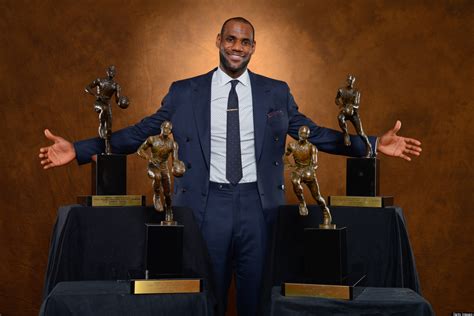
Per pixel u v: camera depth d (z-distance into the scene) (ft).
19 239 13.41
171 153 7.75
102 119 9.03
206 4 13.66
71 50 13.47
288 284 7.30
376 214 8.20
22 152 13.41
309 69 13.66
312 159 7.66
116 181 8.68
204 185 9.34
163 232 7.43
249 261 9.27
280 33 13.67
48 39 13.42
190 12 13.66
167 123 7.66
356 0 13.57
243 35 9.53
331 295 7.13
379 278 8.17
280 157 9.71
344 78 13.58
